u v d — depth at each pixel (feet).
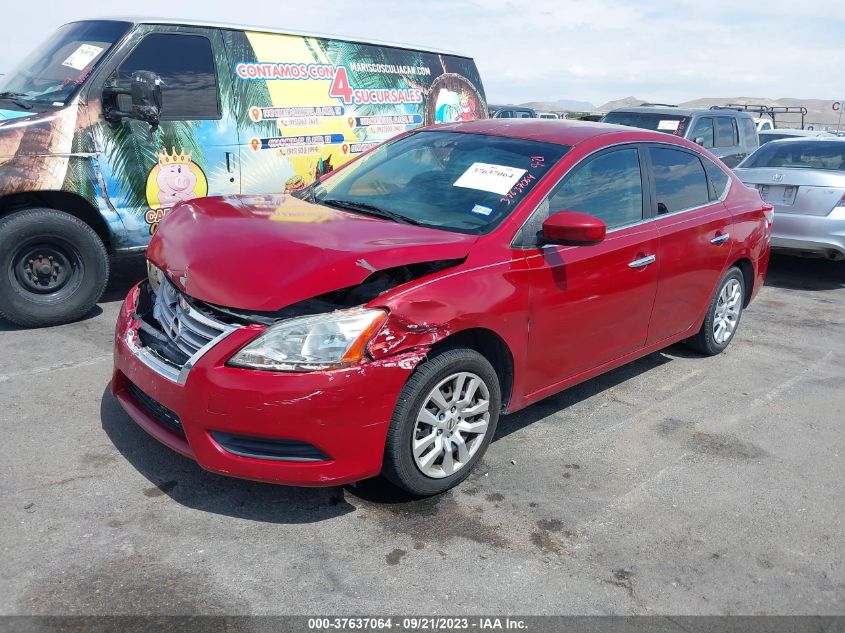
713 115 39.04
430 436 10.43
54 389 13.66
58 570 8.73
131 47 17.85
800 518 11.02
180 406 9.46
